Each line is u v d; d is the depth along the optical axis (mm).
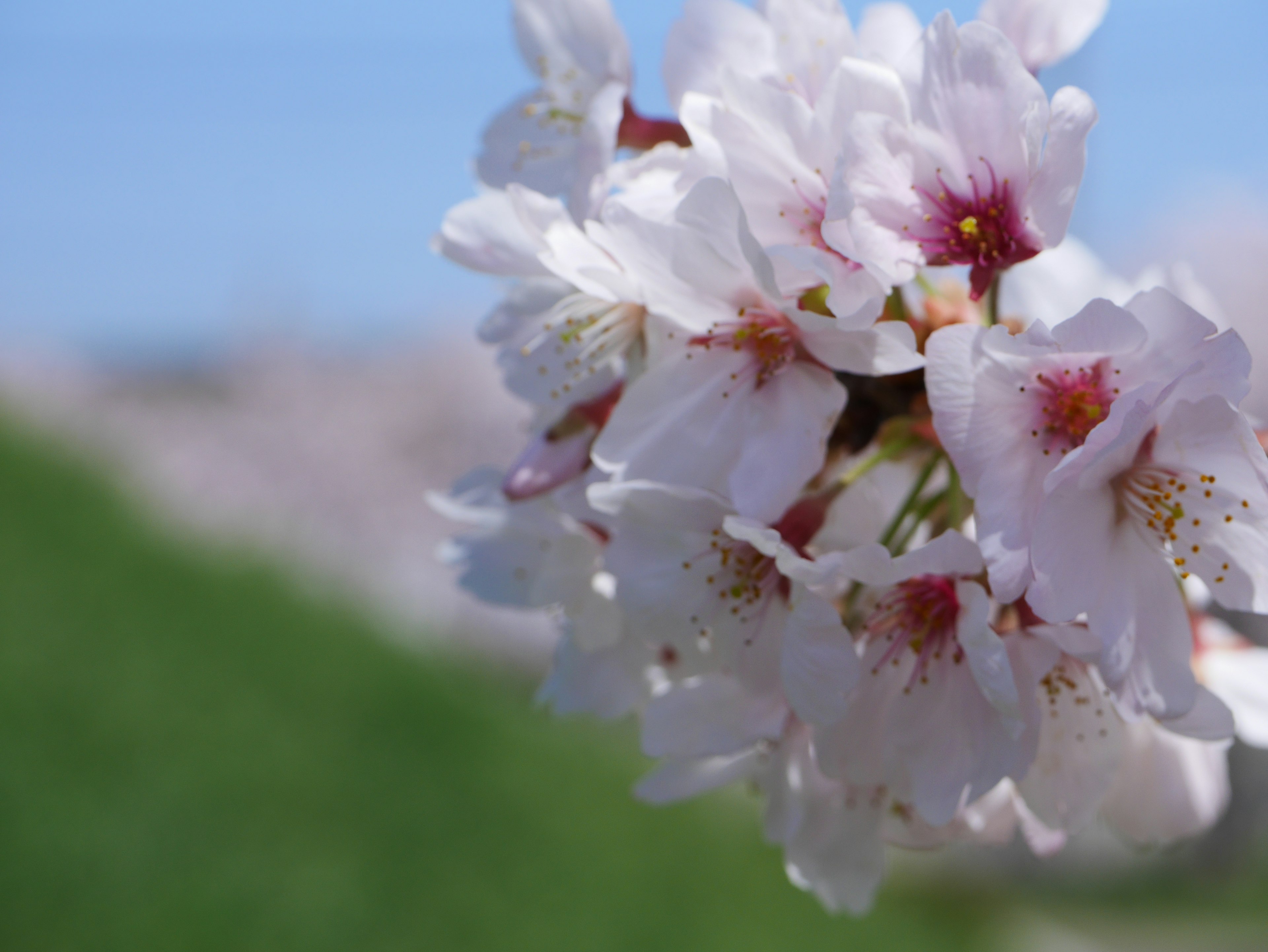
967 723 195
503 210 209
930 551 187
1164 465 187
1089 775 201
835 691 188
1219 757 216
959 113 190
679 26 205
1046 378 188
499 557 246
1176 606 188
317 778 781
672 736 205
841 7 197
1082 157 187
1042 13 204
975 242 193
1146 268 237
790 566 187
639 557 201
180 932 569
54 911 551
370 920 662
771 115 193
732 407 199
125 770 683
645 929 820
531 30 228
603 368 212
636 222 192
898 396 205
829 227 189
